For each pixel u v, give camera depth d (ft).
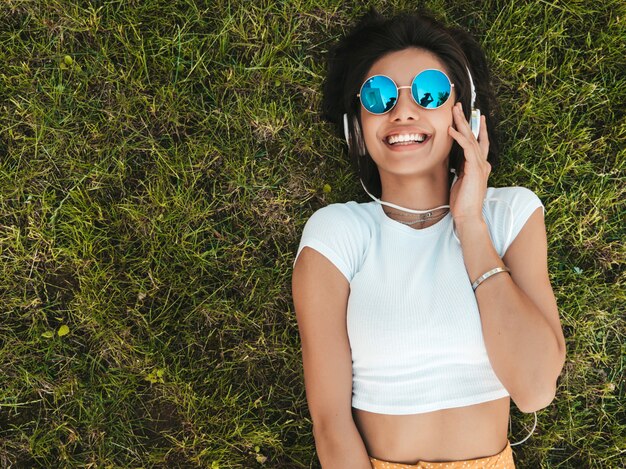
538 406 5.64
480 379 5.77
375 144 6.19
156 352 7.71
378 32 6.32
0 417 7.63
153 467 7.75
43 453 7.61
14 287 7.66
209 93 7.79
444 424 5.70
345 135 7.07
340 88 7.10
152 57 7.68
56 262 7.69
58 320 7.70
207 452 7.73
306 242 6.18
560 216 7.88
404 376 5.73
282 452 7.79
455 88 6.30
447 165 6.50
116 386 7.72
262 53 7.83
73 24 7.59
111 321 7.67
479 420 5.73
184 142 7.83
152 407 7.82
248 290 7.86
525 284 5.89
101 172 7.66
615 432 7.89
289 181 7.91
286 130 7.89
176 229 7.77
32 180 7.65
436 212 6.39
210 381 7.79
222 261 7.87
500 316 5.60
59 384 7.65
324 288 6.00
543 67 7.86
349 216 6.31
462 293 5.77
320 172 7.95
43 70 7.65
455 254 5.98
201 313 7.79
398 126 5.99
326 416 5.83
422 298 5.80
